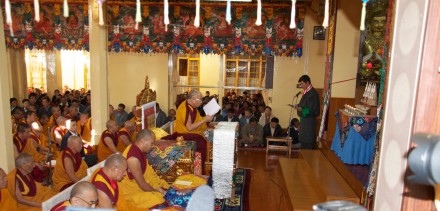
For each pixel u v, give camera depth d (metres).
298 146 7.34
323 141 5.88
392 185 1.51
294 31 8.22
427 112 1.33
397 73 1.54
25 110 7.31
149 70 9.01
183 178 3.55
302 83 5.73
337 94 6.25
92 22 5.48
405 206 1.40
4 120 3.51
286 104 8.74
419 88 1.34
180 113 4.31
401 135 1.45
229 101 8.85
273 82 8.74
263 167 6.09
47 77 10.49
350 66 6.15
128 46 8.54
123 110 8.39
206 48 8.45
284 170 5.03
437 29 1.30
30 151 4.73
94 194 2.45
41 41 8.66
